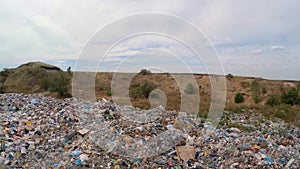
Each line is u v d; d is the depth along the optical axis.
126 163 5.32
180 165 5.37
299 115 12.24
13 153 5.33
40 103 9.22
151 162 5.47
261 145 6.46
